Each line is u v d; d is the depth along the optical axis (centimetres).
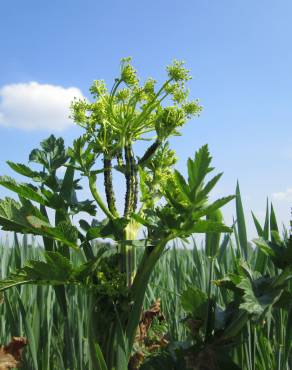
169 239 40
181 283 74
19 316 61
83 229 43
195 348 42
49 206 44
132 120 44
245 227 51
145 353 46
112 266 42
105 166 43
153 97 44
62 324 60
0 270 70
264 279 39
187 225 38
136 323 41
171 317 69
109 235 41
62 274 40
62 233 41
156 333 54
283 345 47
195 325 43
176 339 62
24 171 46
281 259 39
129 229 42
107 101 44
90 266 40
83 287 41
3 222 41
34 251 78
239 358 46
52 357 60
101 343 41
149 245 39
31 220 42
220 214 47
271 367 49
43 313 55
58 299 50
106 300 41
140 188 44
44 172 47
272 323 53
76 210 45
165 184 42
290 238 39
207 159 37
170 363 44
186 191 38
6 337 69
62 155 49
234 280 39
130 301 41
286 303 40
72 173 47
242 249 51
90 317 41
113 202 43
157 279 83
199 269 70
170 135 45
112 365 41
